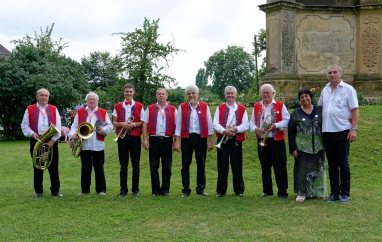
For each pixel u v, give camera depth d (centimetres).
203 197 788
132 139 814
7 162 1348
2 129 2727
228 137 789
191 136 800
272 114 776
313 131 737
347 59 1552
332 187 731
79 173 1156
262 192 846
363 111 1310
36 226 613
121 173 819
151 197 798
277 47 1456
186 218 641
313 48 1521
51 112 838
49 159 822
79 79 2920
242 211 675
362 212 648
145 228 595
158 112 809
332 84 724
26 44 2811
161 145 810
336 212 650
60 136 827
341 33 1542
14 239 559
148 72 2947
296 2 1504
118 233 575
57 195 829
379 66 1527
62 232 584
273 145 775
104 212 684
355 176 950
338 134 712
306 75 1506
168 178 821
